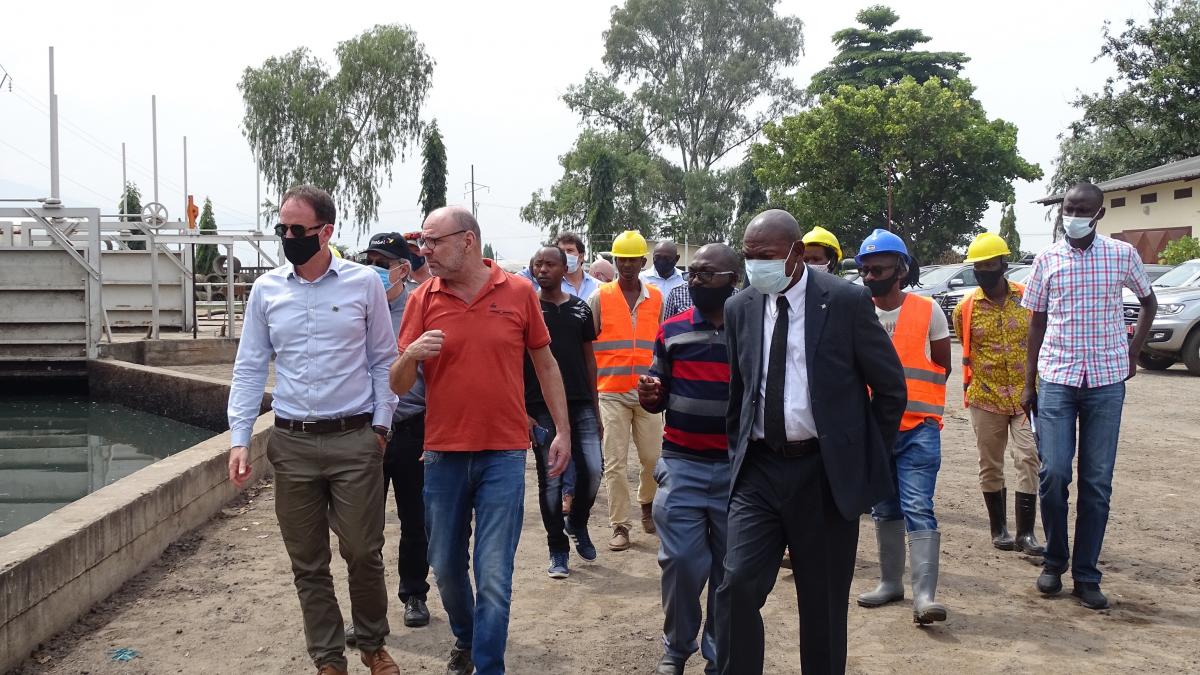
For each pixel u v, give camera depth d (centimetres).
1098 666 454
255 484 851
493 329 420
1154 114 3812
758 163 5078
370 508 420
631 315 685
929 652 473
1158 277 1909
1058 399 543
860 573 611
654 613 539
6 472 1164
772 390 363
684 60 6606
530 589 582
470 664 449
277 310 420
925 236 4856
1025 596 559
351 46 5012
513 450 421
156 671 446
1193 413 1238
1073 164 4566
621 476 672
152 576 592
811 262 607
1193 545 658
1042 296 557
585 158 6400
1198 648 476
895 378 364
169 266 2356
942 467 935
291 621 515
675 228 6619
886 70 5881
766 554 368
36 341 1767
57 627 488
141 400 1641
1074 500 790
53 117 1944
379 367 432
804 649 368
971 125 4659
